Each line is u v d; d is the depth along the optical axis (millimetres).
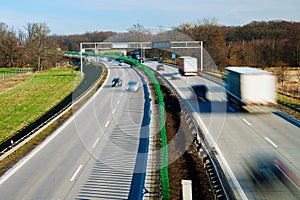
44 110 35688
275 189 12891
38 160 17766
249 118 25047
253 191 12758
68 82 59781
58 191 13805
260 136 20172
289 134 20422
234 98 29469
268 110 27609
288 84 47875
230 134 20750
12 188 14273
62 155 18484
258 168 15039
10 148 19781
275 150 17453
